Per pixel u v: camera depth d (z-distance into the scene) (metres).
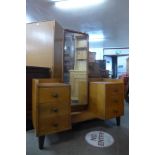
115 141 1.77
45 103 1.56
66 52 2.44
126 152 1.54
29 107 1.91
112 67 8.84
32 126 1.96
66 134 1.94
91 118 2.17
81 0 2.93
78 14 3.60
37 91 1.52
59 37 2.35
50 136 1.87
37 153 1.49
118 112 2.25
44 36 2.22
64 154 1.48
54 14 3.61
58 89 1.63
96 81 2.49
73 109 2.24
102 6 3.15
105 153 1.52
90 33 5.33
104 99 2.13
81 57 2.54
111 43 7.15
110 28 4.72
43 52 2.22
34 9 3.31
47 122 1.58
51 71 2.13
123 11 3.40
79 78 2.44
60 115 1.65
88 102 2.37
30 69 1.90
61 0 2.88
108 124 2.33
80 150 1.56
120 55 8.41
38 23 2.27
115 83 2.22
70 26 4.55
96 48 8.44
